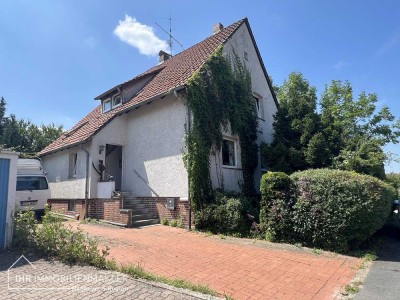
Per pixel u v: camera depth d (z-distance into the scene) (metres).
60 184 15.34
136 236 8.84
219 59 12.96
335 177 7.95
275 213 8.45
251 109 14.49
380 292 4.79
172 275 5.41
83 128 16.34
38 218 12.61
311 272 5.86
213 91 12.22
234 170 12.62
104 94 16.58
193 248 7.55
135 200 12.06
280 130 13.83
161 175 11.91
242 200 9.91
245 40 15.87
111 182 12.28
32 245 6.55
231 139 13.09
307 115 13.44
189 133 10.97
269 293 4.75
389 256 7.38
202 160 10.73
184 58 15.90
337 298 4.60
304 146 13.02
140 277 4.89
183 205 10.62
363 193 7.57
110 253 6.74
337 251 7.49
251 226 9.08
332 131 13.35
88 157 13.20
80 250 5.71
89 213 12.65
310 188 8.09
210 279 5.30
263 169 14.65
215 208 9.73
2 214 6.77
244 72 14.91
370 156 13.43
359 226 7.45
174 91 11.19
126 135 14.15
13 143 26.77
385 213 8.40
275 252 7.31
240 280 5.30
